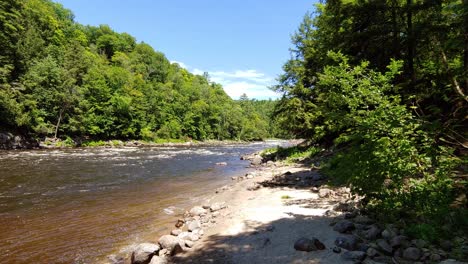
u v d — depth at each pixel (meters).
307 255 4.88
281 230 6.31
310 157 21.45
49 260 6.02
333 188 10.16
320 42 14.23
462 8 4.76
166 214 9.46
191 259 5.21
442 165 5.43
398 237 4.79
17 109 33.59
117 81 56.81
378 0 9.41
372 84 6.48
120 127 53.56
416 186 5.62
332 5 11.02
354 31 10.52
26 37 45.31
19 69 39.62
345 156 6.27
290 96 24.33
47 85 41.28
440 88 7.66
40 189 12.75
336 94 6.44
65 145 40.09
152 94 66.94
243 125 99.50
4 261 5.94
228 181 16.14
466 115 6.28
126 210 9.88
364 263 4.36
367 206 6.65
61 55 51.72
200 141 77.81
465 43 5.55
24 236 7.34
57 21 77.00
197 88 96.06
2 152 28.64
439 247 4.53
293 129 24.94
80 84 50.31
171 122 69.50
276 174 15.80
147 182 15.41
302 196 9.80
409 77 8.84
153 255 5.74
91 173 17.66
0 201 10.59
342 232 5.74
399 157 5.56
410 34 8.72
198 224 7.59
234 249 5.48
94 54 83.50
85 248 6.64
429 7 8.33
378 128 5.61
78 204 10.50
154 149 43.12
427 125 5.22
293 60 24.89
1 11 38.03
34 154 27.55
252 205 8.91
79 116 43.28
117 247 6.73
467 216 5.00
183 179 16.77
